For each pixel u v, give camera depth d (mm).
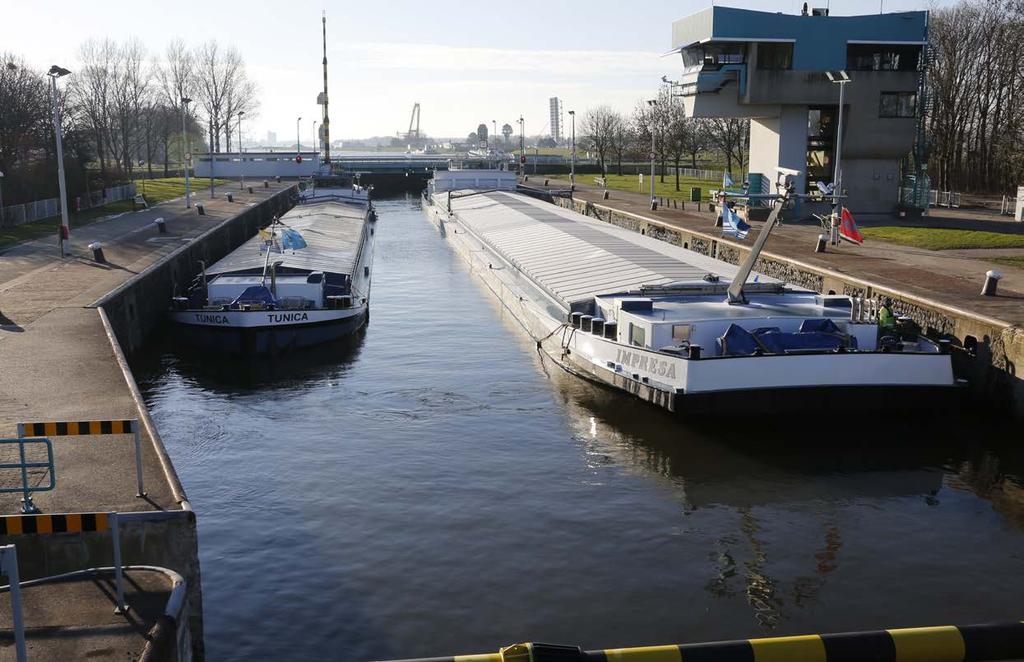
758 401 22922
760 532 18156
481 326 37250
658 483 20609
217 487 20234
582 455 22359
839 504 19562
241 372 30250
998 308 27547
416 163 139125
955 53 83688
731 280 31016
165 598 10766
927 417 24844
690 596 15555
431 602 15281
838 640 6859
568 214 60188
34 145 70188
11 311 28219
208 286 34344
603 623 14672
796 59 55531
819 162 62594
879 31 55406
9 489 12594
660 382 23875
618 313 26719
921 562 16922
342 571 16328
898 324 26500
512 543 17516
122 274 34906
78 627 10133
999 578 16344
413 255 58938
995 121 82562
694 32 57031
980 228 51375
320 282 35281
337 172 119312
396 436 23719
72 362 22047
